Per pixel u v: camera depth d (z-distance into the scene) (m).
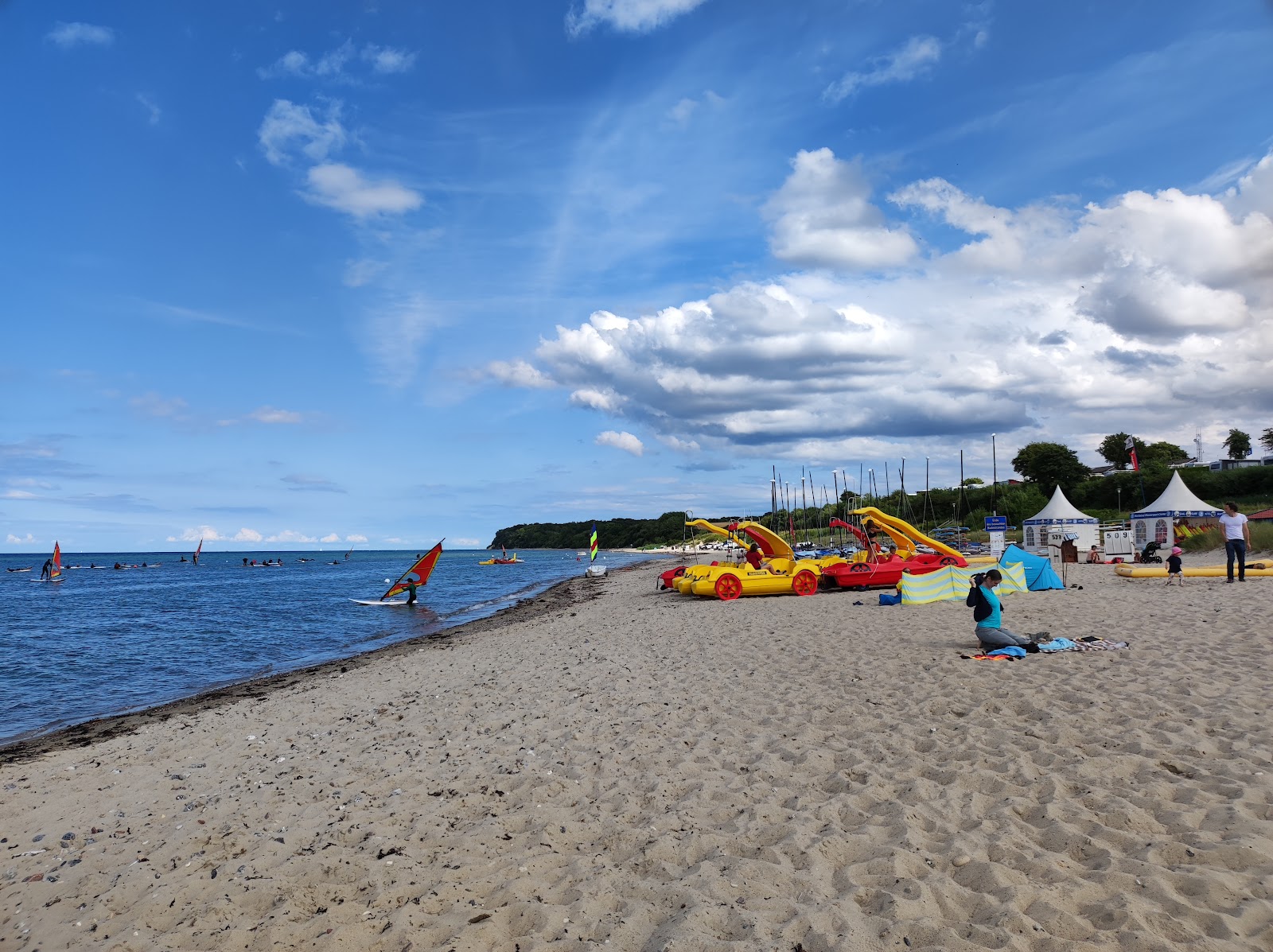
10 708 15.02
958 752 6.31
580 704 9.71
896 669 9.78
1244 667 8.46
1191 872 4.01
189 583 66.94
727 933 3.89
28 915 5.00
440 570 87.81
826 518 91.62
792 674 10.19
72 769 9.19
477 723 9.29
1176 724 6.49
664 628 17.28
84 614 36.06
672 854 4.96
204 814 6.76
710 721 8.14
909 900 4.01
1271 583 17.67
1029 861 4.31
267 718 11.30
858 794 5.63
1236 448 105.06
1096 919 3.70
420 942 4.09
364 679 14.66
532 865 5.01
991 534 35.22
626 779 6.56
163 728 11.44
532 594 42.81
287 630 28.17
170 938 4.43
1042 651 10.09
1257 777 5.21
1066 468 83.62
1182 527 32.12
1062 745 6.26
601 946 3.91
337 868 5.18
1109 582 21.00
